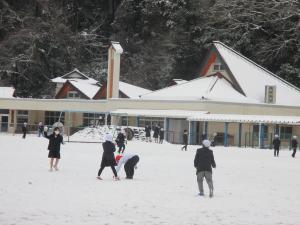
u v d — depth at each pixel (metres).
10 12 105.00
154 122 65.56
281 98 70.25
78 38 108.25
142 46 109.12
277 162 35.75
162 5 101.38
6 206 14.94
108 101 69.69
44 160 30.34
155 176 24.20
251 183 22.95
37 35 101.25
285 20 88.88
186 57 96.06
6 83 98.81
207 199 17.75
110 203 16.05
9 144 45.69
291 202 17.66
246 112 64.50
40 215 13.79
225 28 93.94
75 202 16.00
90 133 60.44
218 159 37.12
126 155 22.70
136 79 104.19
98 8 117.06
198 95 65.88
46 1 107.12
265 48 89.62
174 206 16.00
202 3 96.31
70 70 106.00
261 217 14.68
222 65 71.50
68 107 73.88
